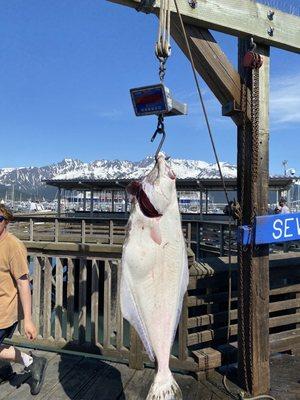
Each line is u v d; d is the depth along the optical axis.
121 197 35.81
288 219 4.02
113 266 9.78
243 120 3.91
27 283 3.58
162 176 2.47
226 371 4.37
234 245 11.09
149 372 4.46
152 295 2.50
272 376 4.44
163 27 2.88
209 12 3.54
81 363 4.71
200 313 6.25
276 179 21.00
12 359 3.88
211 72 3.78
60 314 5.69
